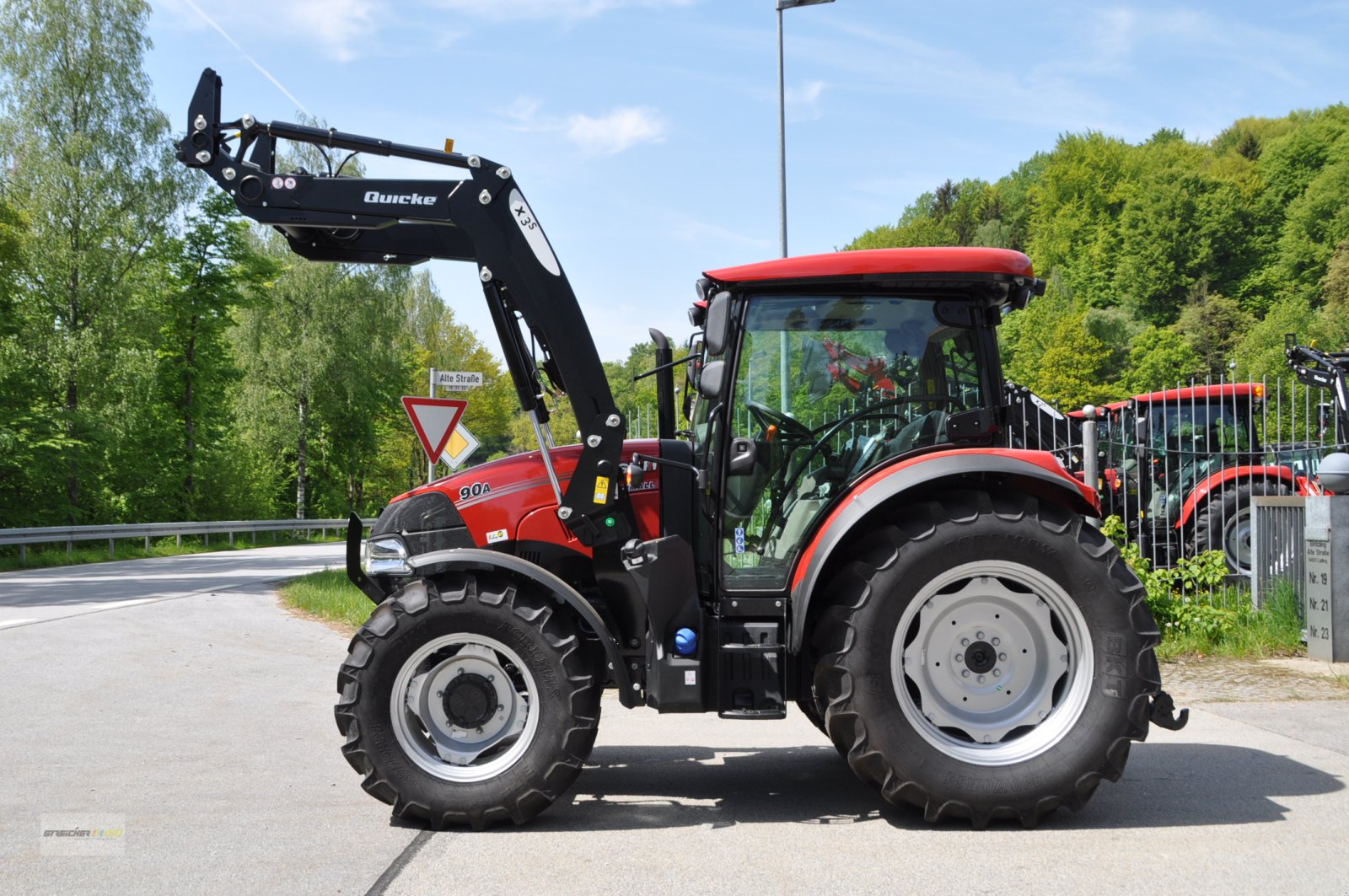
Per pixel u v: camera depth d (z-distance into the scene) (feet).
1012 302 16.22
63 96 102.83
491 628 14.34
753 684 14.71
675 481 15.74
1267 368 195.42
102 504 101.45
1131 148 317.22
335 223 15.24
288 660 29.40
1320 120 268.00
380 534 16.51
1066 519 14.73
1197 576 28.94
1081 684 14.38
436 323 227.20
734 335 15.69
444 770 14.30
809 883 11.89
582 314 15.34
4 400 91.81
